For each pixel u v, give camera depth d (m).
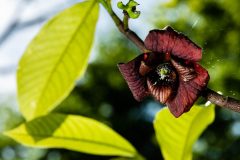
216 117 1.78
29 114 0.33
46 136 0.32
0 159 2.65
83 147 0.32
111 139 0.31
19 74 0.32
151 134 2.35
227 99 0.22
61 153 2.44
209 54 0.64
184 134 0.31
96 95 2.41
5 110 2.77
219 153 1.81
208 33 0.65
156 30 0.24
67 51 0.32
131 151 0.32
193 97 0.23
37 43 0.32
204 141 1.83
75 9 0.31
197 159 1.83
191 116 0.30
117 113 2.40
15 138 0.31
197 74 0.23
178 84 0.24
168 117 0.30
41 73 0.33
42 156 2.47
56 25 0.32
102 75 2.39
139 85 0.25
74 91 2.40
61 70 0.32
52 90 0.33
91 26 0.32
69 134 0.32
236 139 1.79
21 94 0.33
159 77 0.25
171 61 0.24
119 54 2.33
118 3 0.24
